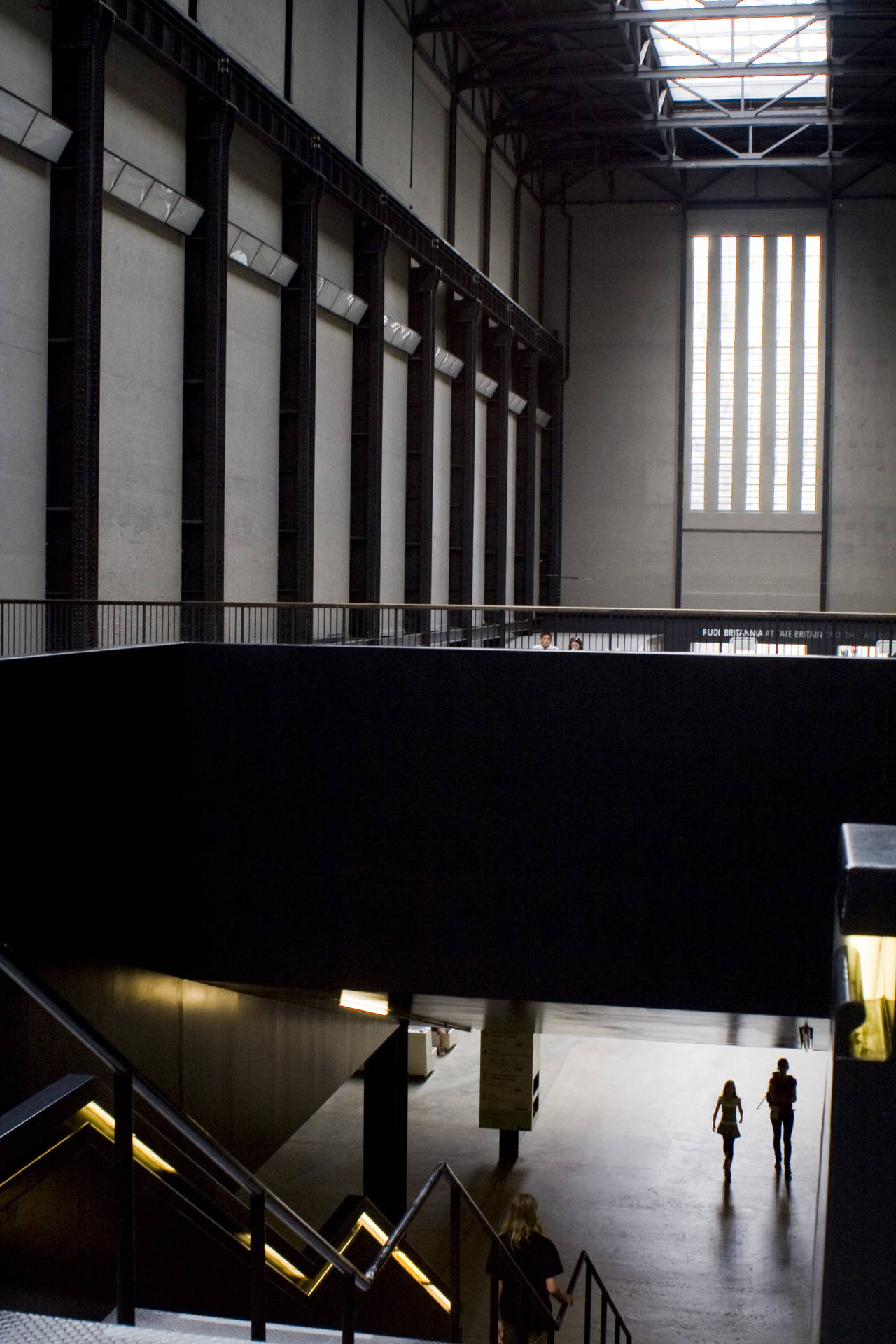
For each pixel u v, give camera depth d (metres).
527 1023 19.06
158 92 23.45
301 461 29.75
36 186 20.20
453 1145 23.39
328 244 32.19
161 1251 6.46
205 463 25.23
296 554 29.78
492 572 49.12
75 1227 5.37
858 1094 1.32
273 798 14.15
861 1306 1.33
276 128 27.45
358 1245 10.99
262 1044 16.02
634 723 13.51
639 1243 18.98
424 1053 27.34
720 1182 21.72
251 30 27.14
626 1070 28.67
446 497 44.19
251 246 27.16
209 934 14.25
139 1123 5.94
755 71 43.56
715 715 13.34
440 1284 12.64
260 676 14.12
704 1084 27.72
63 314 20.75
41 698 10.72
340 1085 19.23
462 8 40.44
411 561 39.59
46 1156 4.69
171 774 13.91
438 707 13.86
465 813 13.84
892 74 43.06
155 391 24.14
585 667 13.57
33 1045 9.84
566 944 13.70
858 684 13.09
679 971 13.49
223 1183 11.66
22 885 10.23
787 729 13.23
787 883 13.26
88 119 20.28
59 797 10.98
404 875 13.96
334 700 14.03
